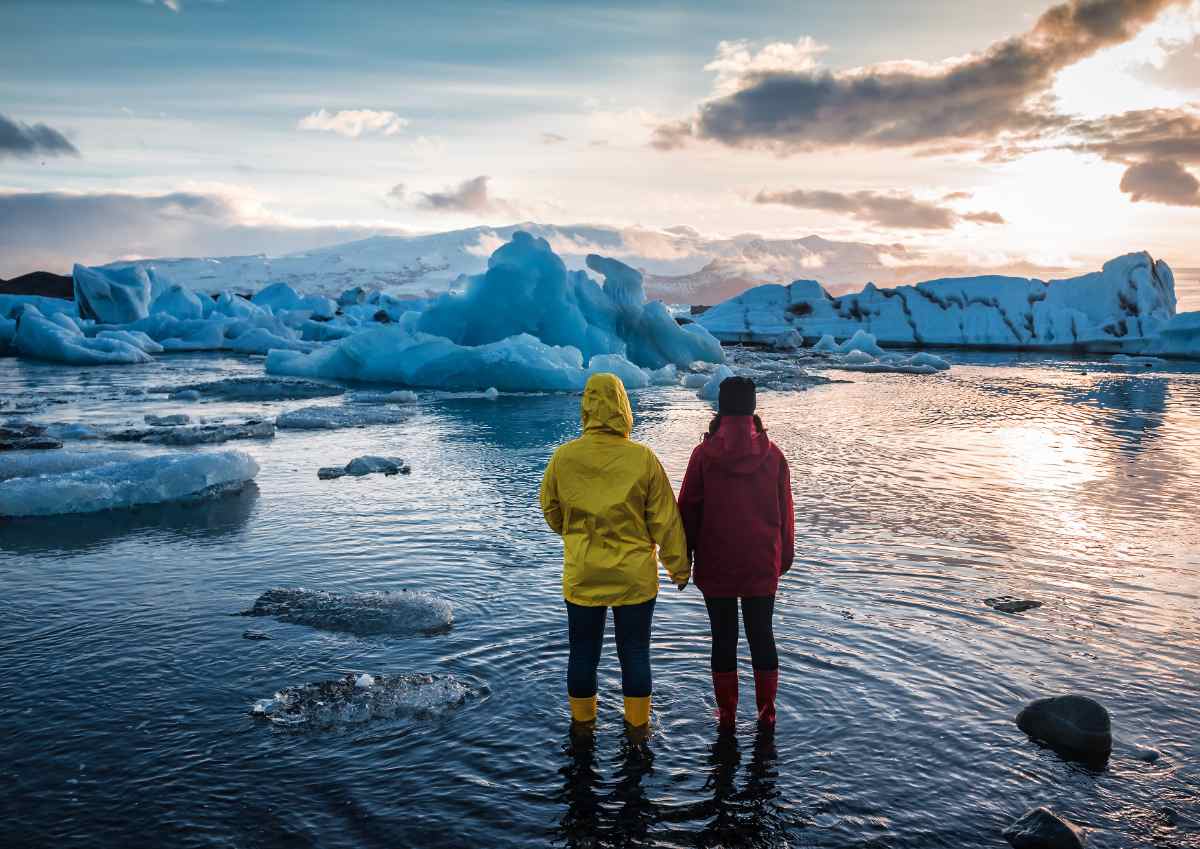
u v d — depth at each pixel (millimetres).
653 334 26391
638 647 3205
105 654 3998
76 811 2654
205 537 6246
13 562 5598
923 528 6406
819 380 21344
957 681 3625
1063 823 2477
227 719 3316
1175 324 30688
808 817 2617
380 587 5012
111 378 22156
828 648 3977
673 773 2883
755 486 3256
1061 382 21156
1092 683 3615
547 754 3020
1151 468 9102
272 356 24328
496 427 12844
